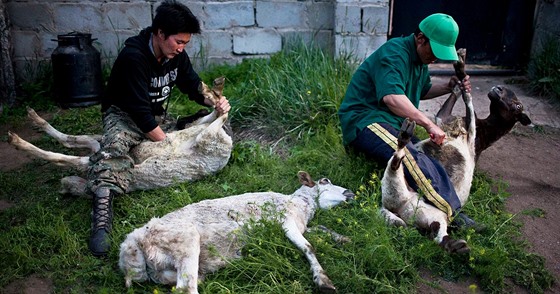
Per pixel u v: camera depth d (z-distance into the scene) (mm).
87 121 5664
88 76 6008
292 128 5230
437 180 3654
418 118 3773
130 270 3156
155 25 3900
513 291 3320
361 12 6332
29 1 6305
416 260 3438
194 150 4258
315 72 5645
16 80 6414
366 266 3371
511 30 6926
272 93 5438
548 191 4410
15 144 3955
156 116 4633
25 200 4172
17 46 6422
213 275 3316
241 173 4465
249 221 3461
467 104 4062
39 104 6129
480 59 7086
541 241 3770
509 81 6719
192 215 3488
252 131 5297
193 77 4477
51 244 3582
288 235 3455
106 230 3602
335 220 3807
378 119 4133
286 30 6617
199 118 4641
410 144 3812
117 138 3992
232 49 6652
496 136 4316
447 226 3629
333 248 3465
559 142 5297
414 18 6859
